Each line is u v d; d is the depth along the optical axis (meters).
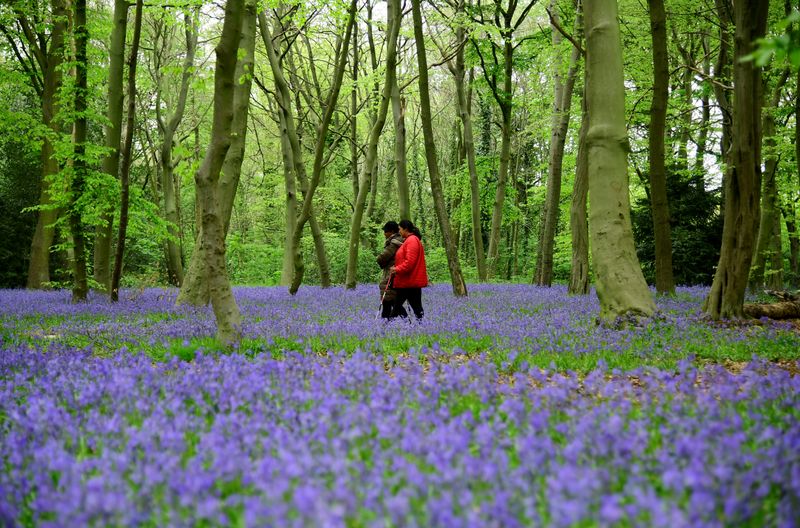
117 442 3.55
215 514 2.50
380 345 7.64
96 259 18.00
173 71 9.13
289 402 4.28
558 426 3.60
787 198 19.66
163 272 38.31
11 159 29.36
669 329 8.58
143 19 29.61
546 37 22.20
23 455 3.40
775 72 17.91
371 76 22.38
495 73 24.94
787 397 4.45
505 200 37.62
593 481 2.63
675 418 3.78
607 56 9.63
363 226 36.72
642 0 19.42
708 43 23.80
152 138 36.31
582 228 17.41
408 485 2.79
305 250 40.94
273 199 41.84
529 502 2.45
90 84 18.28
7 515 2.62
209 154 7.75
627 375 5.78
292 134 22.77
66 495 2.71
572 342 7.64
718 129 20.16
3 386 5.33
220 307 7.82
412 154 47.25
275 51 22.95
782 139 16.95
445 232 16.30
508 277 42.53
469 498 2.52
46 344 8.53
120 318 11.75
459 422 3.61
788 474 2.79
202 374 5.31
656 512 2.27
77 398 4.51
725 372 5.34
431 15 21.33
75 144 15.40
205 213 7.80
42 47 22.67
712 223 24.11
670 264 14.85
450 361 6.75
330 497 2.53
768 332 8.44
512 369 6.38
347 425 3.68
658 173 14.37
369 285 25.33
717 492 2.61
